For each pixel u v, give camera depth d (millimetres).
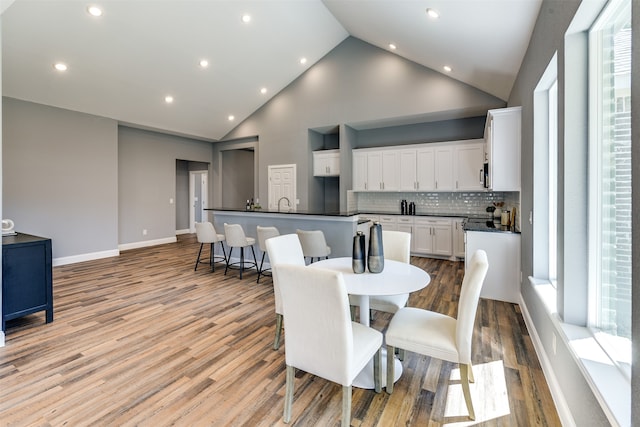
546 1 2227
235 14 4668
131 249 6855
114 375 2160
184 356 2410
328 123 6543
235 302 3580
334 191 7504
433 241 5895
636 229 955
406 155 6195
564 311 1789
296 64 6410
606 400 1146
